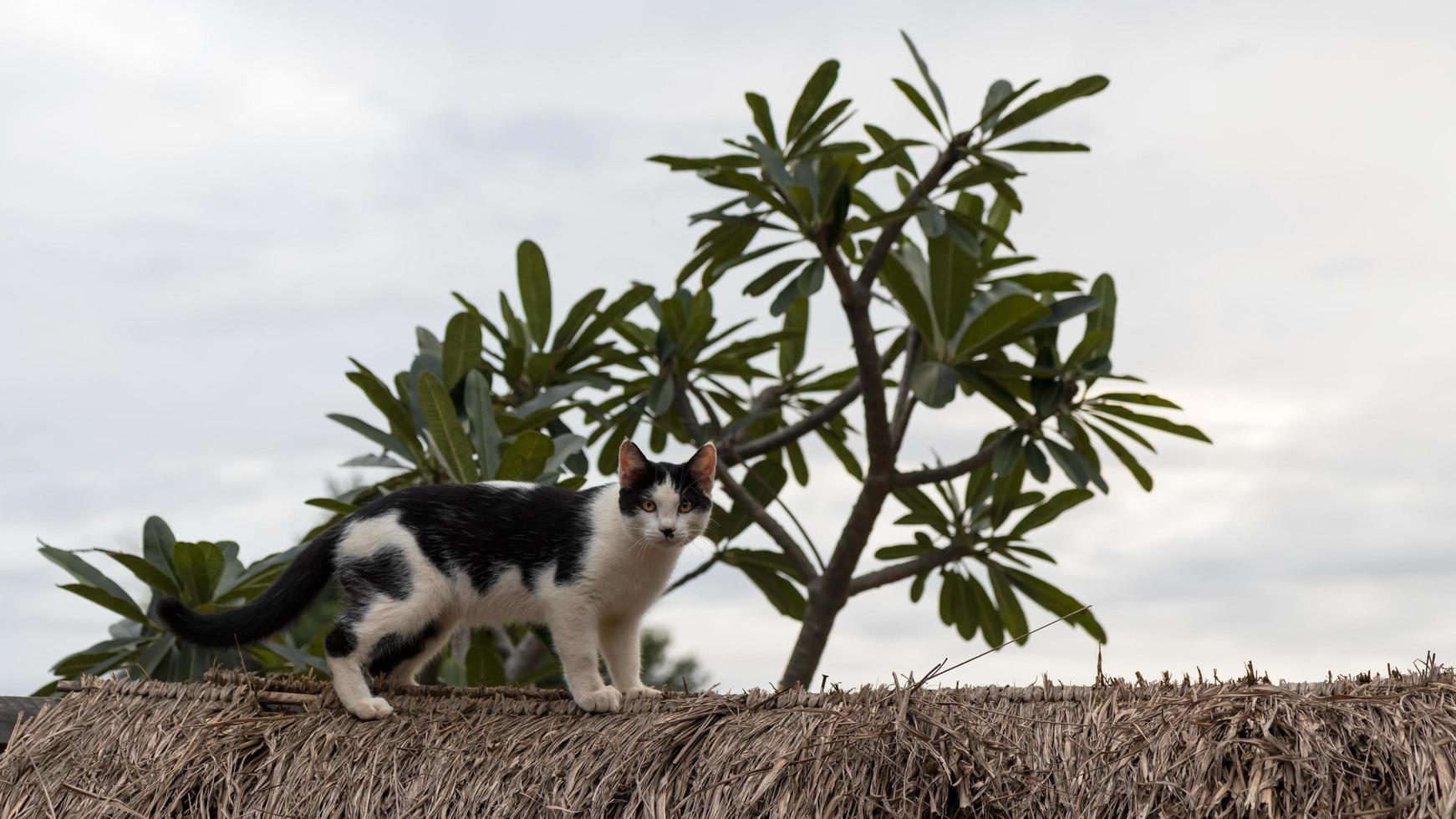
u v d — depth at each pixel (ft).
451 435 14.15
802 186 14.56
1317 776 6.16
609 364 17.49
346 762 8.39
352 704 8.91
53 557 14.08
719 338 17.17
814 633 16.10
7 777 8.96
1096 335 15.71
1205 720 6.56
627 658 10.18
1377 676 6.86
